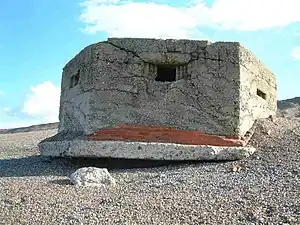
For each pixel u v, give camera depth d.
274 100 13.89
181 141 10.48
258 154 10.14
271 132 11.52
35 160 13.07
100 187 7.93
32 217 5.79
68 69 13.15
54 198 6.86
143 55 10.91
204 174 8.91
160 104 10.74
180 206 6.27
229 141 10.49
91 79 10.94
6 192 7.24
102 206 6.36
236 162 9.82
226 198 6.71
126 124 10.59
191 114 10.70
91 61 11.05
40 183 8.27
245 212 5.89
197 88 10.82
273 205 6.14
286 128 12.02
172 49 10.95
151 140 10.48
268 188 7.25
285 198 6.50
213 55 10.91
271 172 8.55
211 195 6.97
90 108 10.72
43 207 6.29
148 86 10.84
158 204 6.41
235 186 7.57
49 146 11.63
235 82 10.81
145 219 5.66
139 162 10.47
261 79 12.56
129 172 9.69
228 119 10.66
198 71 10.88
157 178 8.82
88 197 6.98
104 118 10.62
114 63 10.87
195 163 10.11
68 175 9.83
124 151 10.00
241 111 10.86
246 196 6.77
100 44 10.95
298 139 10.84
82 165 11.07
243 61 11.13
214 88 10.80
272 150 10.27
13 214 5.92
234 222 5.48
